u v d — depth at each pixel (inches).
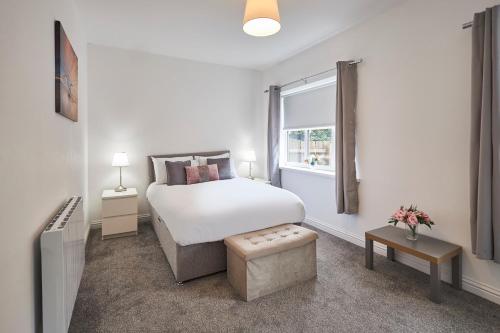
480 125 73.7
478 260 79.8
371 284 86.9
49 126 61.3
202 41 136.2
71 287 60.4
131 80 150.3
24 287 44.6
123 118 149.3
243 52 152.6
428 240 88.4
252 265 77.8
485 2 75.4
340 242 123.9
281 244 82.2
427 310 73.2
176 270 87.4
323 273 94.2
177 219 87.7
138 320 69.4
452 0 83.0
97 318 69.9
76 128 98.4
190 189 126.6
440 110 87.5
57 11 70.4
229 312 72.7
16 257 41.2
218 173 157.8
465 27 78.2
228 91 181.0
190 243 84.3
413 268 97.7
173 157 159.2
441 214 88.5
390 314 71.6
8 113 38.8
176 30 122.6
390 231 97.5
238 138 186.7
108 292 82.3
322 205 142.6
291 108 169.3
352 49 119.0
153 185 146.1
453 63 83.4
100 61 142.0
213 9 103.4
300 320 69.4
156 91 157.5
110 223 128.1
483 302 76.5
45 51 58.7
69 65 81.5
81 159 112.7
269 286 81.4
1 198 36.2
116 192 136.5
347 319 69.7
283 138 178.7
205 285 86.7
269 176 176.9
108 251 113.7
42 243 49.0
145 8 102.7
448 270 87.1
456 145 83.8
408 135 97.6
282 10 103.6
